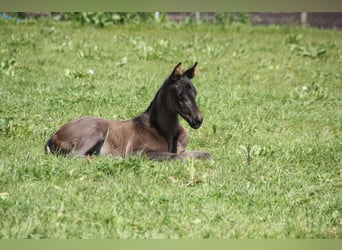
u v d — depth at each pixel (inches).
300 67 951.6
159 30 1134.4
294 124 660.7
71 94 692.7
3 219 368.8
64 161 470.6
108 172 456.8
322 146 572.1
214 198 421.7
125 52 938.7
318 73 916.0
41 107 635.5
